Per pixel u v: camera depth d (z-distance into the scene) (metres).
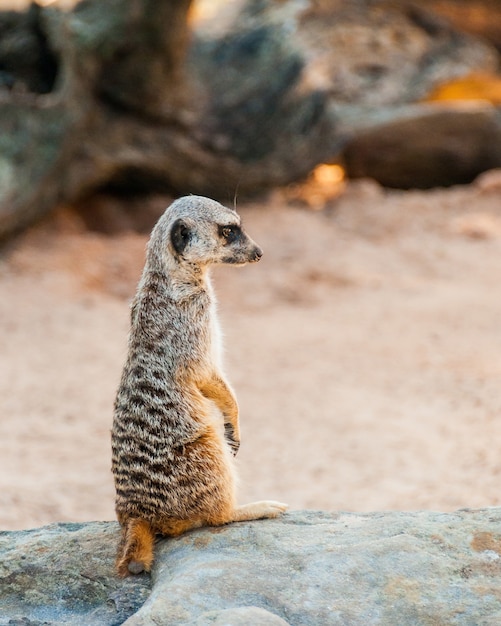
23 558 4.92
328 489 8.91
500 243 18.28
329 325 14.35
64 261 16.11
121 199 19.23
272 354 13.06
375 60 22.84
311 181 22.16
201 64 21.77
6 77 16.81
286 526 4.85
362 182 22.11
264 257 17.55
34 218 16.42
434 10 24.64
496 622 4.01
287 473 9.37
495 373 11.95
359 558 4.39
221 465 4.79
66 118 16.17
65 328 13.62
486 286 15.99
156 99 18.05
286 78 21.16
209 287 5.18
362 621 4.04
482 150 22.22
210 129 20.14
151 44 17.11
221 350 5.28
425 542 4.54
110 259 16.66
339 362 12.72
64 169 16.70
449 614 4.07
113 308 14.69
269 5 23.00
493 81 23.14
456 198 20.88
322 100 20.59
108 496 8.85
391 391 11.59
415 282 16.38
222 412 5.14
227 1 23.73
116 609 4.47
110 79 17.48
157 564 4.66
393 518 4.87
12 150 15.73
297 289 16.06
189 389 4.87
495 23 25.03
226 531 4.79
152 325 4.93
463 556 4.43
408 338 13.58
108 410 10.98
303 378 12.12
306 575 4.31
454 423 10.44
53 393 11.36
